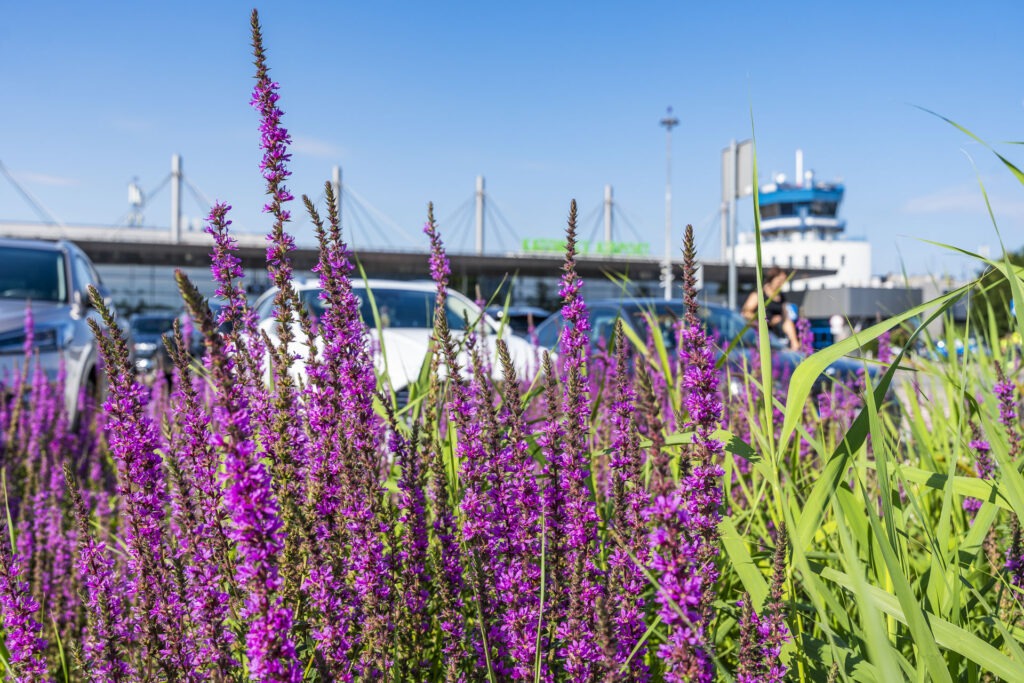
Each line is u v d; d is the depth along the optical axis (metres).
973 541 2.18
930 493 3.44
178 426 2.22
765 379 2.04
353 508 2.04
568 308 2.22
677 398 3.52
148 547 1.87
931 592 1.93
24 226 71.06
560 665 1.99
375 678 1.86
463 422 2.16
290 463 1.89
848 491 2.18
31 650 1.84
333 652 1.78
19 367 7.34
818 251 132.50
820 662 1.96
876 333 1.91
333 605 1.79
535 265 65.56
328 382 2.21
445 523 2.18
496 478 2.09
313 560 1.80
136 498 1.88
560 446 2.07
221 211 2.20
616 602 1.81
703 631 1.51
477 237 98.88
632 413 1.94
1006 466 1.99
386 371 3.38
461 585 2.13
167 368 5.61
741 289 73.56
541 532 2.05
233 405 1.37
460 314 8.64
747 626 1.78
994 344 3.39
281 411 1.91
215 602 1.79
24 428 5.53
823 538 2.95
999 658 1.65
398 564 2.14
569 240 2.24
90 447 6.23
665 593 1.44
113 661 1.94
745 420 3.55
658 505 1.42
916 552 3.01
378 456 2.25
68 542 3.62
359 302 2.36
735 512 3.23
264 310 5.98
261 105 2.21
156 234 82.25
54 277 9.38
